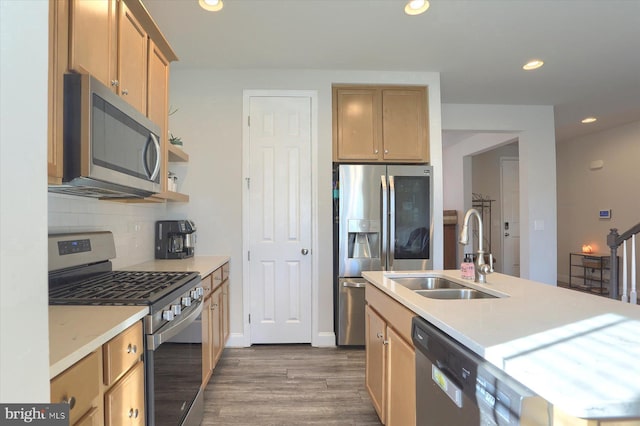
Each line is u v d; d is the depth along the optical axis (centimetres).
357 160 316
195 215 303
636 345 84
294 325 307
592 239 532
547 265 405
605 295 482
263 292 306
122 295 135
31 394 51
